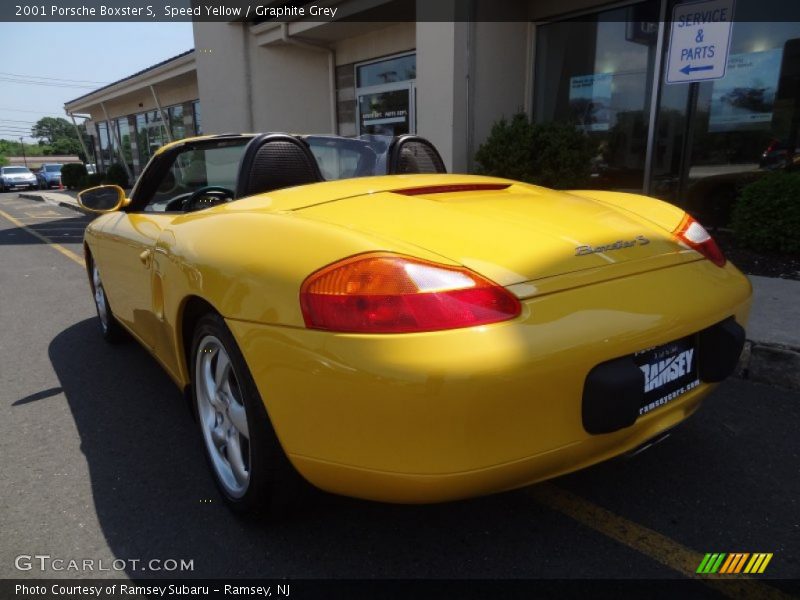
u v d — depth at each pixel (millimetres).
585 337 1493
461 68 6957
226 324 1761
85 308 5031
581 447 1543
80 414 2883
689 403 1833
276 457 1722
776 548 1822
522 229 1795
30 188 31031
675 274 1842
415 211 1869
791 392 2920
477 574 1741
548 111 7926
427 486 1442
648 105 6996
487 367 1368
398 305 1422
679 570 1740
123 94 18406
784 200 5012
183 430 2699
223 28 10961
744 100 6277
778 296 3920
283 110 11031
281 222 1808
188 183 3094
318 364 1468
